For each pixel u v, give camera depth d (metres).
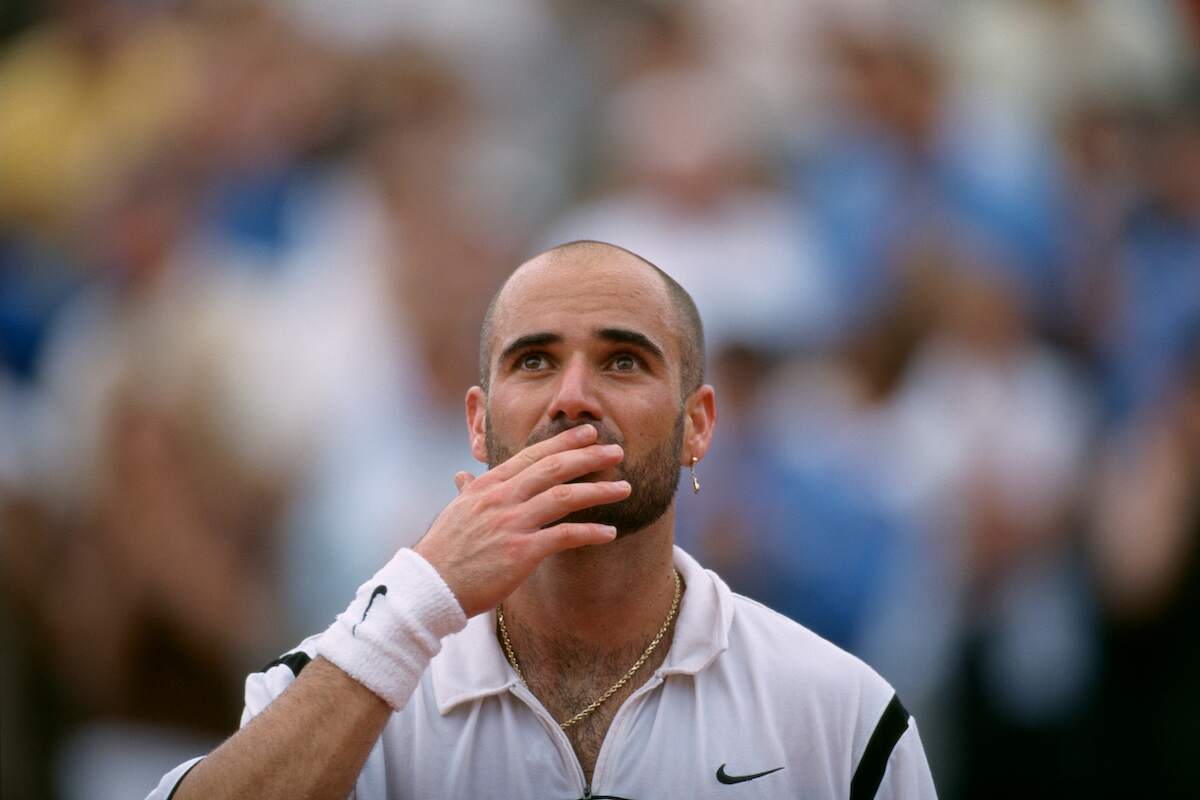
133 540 23.89
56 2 30.42
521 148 29.02
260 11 29.25
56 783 22.41
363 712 9.72
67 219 28.20
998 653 24.52
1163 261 28.95
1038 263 28.20
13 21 30.56
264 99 28.45
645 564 10.56
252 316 26.03
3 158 28.88
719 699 10.55
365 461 25.14
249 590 24.28
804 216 27.67
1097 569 25.08
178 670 23.34
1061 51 30.56
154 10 29.83
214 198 27.75
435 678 10.55
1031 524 25.22
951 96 29.42
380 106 28.53
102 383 25.45
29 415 25.88
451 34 29.36
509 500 9.98
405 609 9.78
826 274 27.05
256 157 28.08
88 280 27.23
